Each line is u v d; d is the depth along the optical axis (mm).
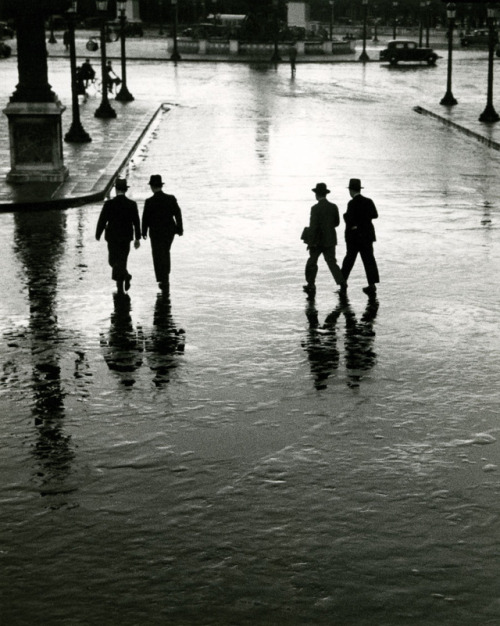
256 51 99250
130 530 9766
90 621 8250
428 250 22281
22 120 29547
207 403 13195
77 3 38250
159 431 12266
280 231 24047
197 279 19719
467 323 16797
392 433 12156
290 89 65125
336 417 12688
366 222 18391
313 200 27922
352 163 35125
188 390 13672
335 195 28688
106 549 9406
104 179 30406
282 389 13703
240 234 23703
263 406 13078
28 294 18531
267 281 19609
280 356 15094
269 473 11031
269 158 35875
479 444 11812
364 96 61219
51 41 106875
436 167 34812
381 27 153000
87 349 15406
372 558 9195
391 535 9617
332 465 11234
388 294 18656
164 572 8992
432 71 82562
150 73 76750
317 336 16078
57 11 29125
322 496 10461
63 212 26516
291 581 8820
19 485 10789
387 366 14656
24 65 29469
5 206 26453
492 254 21938
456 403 13164
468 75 78562
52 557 9266
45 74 29719
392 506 10227
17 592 8688
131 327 16531
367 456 11477
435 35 138125
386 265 20906
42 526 9867
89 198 27797
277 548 9391
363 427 12352
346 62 94188
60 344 15648
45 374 14297
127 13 146875
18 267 20516
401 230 24422
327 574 8930
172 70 80000
